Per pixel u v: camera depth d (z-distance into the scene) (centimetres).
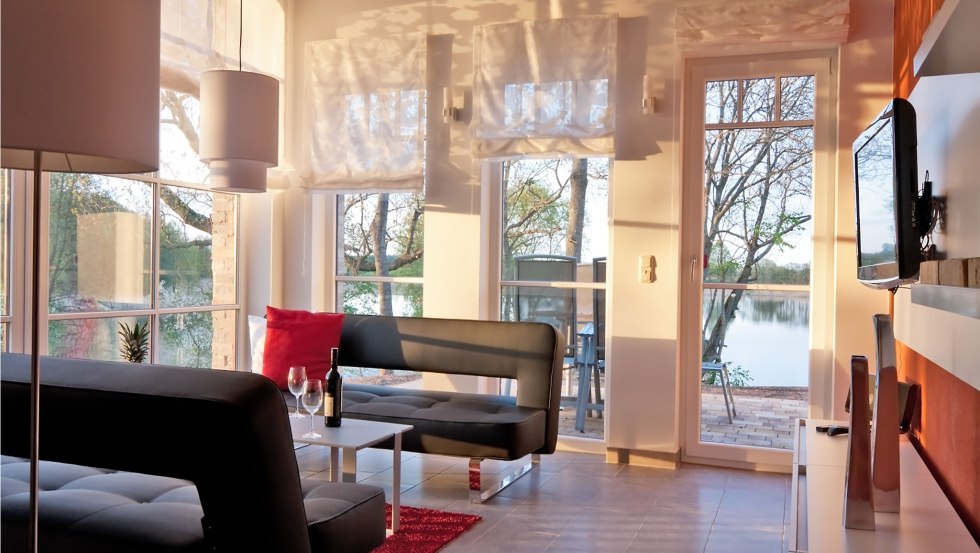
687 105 508
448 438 412
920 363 319
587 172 539
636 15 503
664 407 498
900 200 199
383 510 272
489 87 536
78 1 147
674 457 496
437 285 558
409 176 559
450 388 555
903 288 319
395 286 595
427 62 561
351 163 579
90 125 149
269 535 203
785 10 467
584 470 486
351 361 516
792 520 213
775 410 495
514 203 557
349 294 605
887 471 214
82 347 463
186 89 502
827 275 477
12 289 421
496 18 541
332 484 274
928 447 297
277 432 202
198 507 236
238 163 448
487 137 536
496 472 469
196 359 556
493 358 475
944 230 213
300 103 602
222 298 580
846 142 460
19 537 218
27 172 427
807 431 332
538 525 378
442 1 557
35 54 143
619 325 509
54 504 227
